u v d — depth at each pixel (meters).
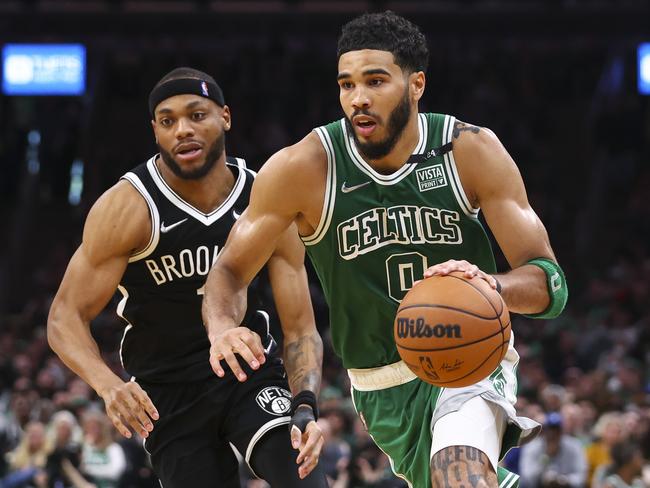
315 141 6.98
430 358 6.07
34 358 23.28
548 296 6.52
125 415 7.41
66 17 33.72
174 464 8.15
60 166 34.59
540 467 15.31
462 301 6.04
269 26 34.03
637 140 33.97
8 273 32.66
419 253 6.94
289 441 7.80
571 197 33.69
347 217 6.92
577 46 36.22
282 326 7.98
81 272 7.95
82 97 35.47
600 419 17.66
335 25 33.97
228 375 8.05
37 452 16.64
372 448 16.19
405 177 6.86
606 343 23.17
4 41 33.94
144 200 7.98
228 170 8.19
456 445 6.61
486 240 7.02
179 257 8.00
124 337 8.30
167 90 7.86
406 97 6.71
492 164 6.80
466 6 35.22
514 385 7.27
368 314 7.14
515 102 34.44
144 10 35.06
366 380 7.38
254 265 7.12
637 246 30.48
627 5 33.41
